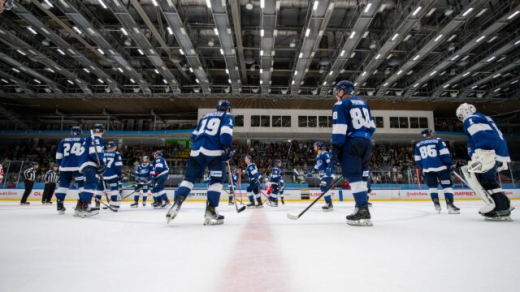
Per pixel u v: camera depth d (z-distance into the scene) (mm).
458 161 22000
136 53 17844
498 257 1219
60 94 20422
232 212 5016
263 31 12523
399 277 934
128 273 986
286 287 846
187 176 2742
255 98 20547
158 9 13414
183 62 18453
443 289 812
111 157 5699
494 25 12586
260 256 1251
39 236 1844
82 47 16766
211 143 2750
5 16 13484
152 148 24438
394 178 14320
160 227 2414
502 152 2961
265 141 24484
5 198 13195
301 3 13750
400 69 16453
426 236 1830
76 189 12977
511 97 20719
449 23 12242
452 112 24344
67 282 884
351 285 856
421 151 4672
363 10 11234
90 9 13789
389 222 2828
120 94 20359
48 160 22891
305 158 22750
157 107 23562
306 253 1312
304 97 20250
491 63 16906
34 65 18516
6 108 23234
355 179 2605
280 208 6801
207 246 1490
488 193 2959
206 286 856
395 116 23422
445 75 18984
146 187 8047
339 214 4242
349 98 2787
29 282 881
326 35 16375
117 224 2693
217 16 11766
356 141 2643
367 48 16703
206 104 22609
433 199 4570
